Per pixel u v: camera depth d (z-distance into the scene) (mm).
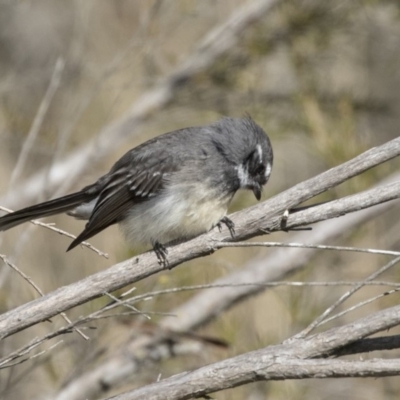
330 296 12469
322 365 6023
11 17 16891
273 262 12172
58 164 14492
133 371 11133
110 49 15188
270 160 9828
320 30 14414
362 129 14469
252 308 12070
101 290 6980
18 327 6754
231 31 14844
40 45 16938
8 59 16734
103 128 14250
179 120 15039
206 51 14977
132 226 9414
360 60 15047
